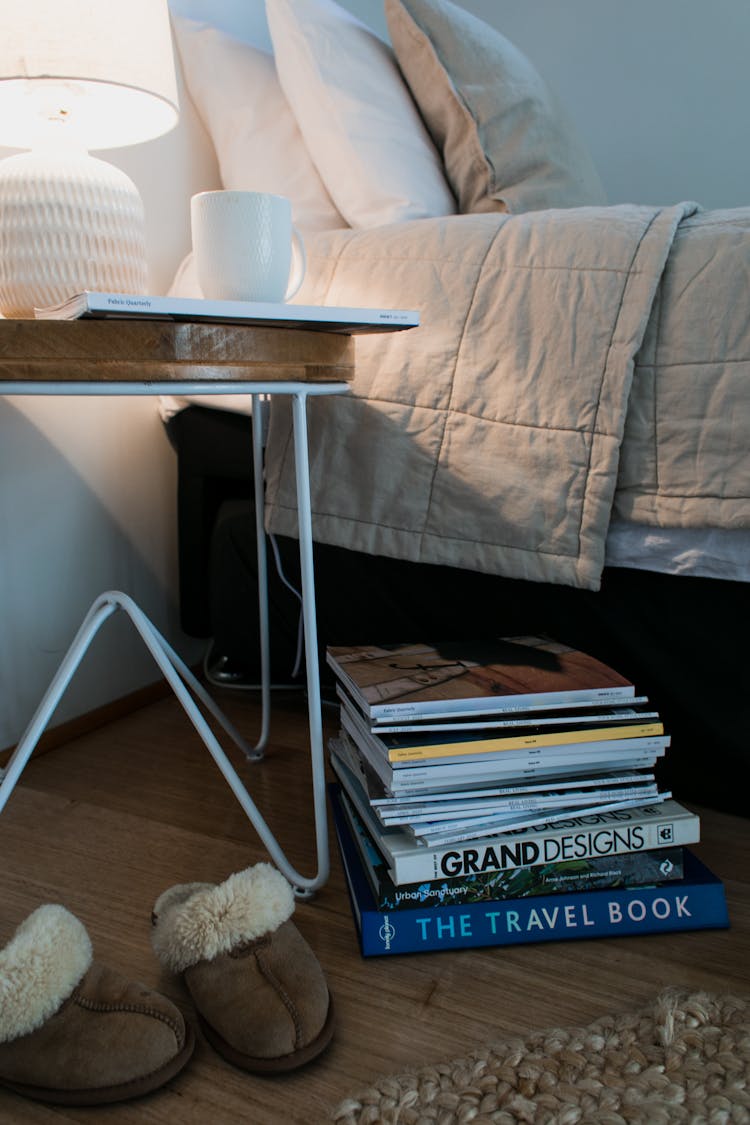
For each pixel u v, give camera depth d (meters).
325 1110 0.65
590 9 2.44
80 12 0.90
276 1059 0.67
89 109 1.09
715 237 1.03
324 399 1.15
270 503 1.17
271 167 1.53
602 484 1.02
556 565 1.05
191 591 1.52
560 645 1.04
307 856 1.00
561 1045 0.69
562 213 1.15
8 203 0.94
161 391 0.75
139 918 0.88
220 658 1.65
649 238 1.05
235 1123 0.64
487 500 1.08
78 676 1.39
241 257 0.87
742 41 2.31
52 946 0.67
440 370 1.11
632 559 1.05
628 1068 0.67
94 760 1.28
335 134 1.44
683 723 1.08
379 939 0.82
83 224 0.95
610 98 2.47
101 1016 0.67
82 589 1.39
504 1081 0.66
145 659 1.53
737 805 1.08
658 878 0.86
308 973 0.73
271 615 1.37
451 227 1.17
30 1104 0.66
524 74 1.62
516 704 0.87
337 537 1.14
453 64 1.53
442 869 0.82
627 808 0.88
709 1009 0.72
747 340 0.97
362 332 0.97
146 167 1.48
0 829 1.07
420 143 1.52
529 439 1.06
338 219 1.52
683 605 1.06
